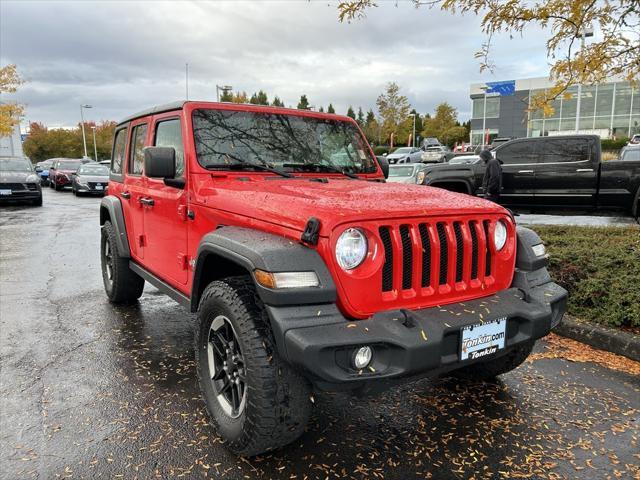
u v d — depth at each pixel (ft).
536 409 10.44
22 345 13.92
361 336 7.29
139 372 12.21
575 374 12.09
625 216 36.68
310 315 7.43
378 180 13.76
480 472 8.38
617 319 13.89
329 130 13.66
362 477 8.25
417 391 11.26
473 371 11.78
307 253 7.69
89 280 21.63
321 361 7.09
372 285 7.85
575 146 34.86
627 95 133.39
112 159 18.24
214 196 10.32
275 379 7.83
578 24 16.14
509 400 10.82
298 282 7.41
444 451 8.97
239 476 8.25
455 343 8.13
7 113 85.46
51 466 8.48
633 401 10.76
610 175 33.83
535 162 36.01
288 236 8.13
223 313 8.70
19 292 19.56
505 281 9.67
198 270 9.78
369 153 14.32
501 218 9.68
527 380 11.78
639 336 13.25
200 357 9.70
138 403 10.66
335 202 8.45
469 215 9.06
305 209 8.20
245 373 8.04
